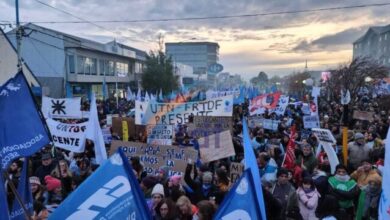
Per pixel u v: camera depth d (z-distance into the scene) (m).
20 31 23.48
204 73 103.75
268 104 17.23
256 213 3.63
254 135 11.58
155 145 7.56
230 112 10.38
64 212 3.12
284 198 5.62
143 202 3.21
